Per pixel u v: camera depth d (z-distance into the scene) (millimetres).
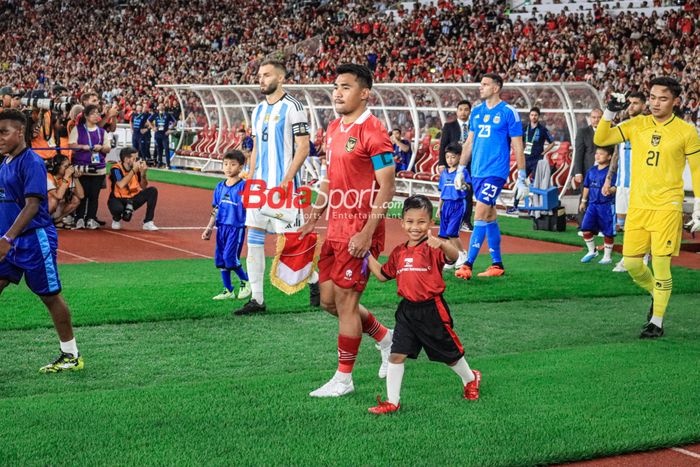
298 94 23641
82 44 49750
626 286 10141
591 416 5246
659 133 7723
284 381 5906
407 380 6020
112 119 15117
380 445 4648
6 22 55969
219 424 4934
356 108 5660
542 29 31906
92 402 5328
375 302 8797
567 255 12906
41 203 6059
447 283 10102
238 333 7500
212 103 28078
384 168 5562
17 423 4898
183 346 7023
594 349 7082
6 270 5996
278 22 42312
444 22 34312
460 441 4742
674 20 28750
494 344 7363
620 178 13477
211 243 13516
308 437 4754
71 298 8625
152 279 9984
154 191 14883
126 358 6625
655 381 6070
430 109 21047
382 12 39750
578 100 18453
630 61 27812
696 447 4914
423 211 5328
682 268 11820
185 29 45938
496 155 10242
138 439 4664
